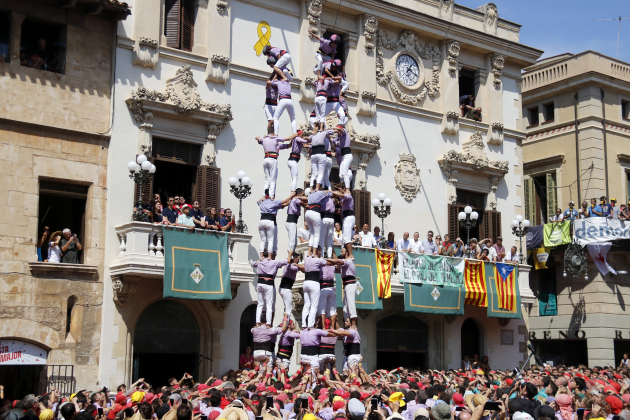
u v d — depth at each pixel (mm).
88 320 22750
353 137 28891
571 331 34750
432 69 32250
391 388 16250
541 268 35500
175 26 26219
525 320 32875
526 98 40625
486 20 33781
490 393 13453
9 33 22750
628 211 34688
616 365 35219
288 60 20891
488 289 29969
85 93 23719
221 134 26328
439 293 28297
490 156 33438
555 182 38812
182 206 24625
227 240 24203
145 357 24703
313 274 18734
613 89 38531
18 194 22188
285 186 27438
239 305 25594
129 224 22844
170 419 11172
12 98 22391
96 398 15797
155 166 25078
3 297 21500
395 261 27531
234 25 27188
